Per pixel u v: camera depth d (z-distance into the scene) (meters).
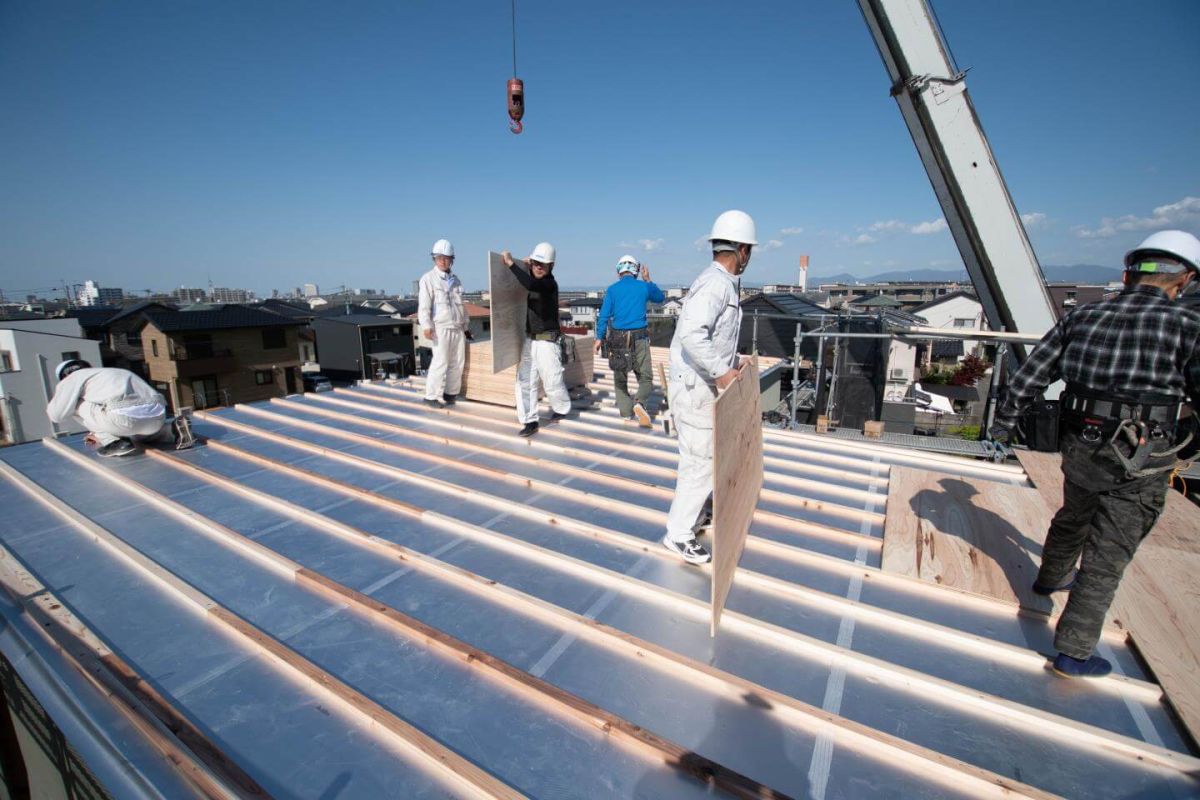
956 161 5.17
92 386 4.37
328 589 2.55
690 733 1.77
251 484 3.91
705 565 2.83
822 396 11.55
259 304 40.88
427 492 3.82
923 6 4.88
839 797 1.54
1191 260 1.83
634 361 5.55
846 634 2.31
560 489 3.75
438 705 1.88
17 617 2.35
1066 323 2.11
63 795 2.68
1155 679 2.02
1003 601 2.48
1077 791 1.59
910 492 3.81
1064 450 2.07
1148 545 3.00
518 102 5.43
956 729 1.81
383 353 36.09
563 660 2.11
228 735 1.74
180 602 2.48
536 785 1.57
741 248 2.61
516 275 4.94
